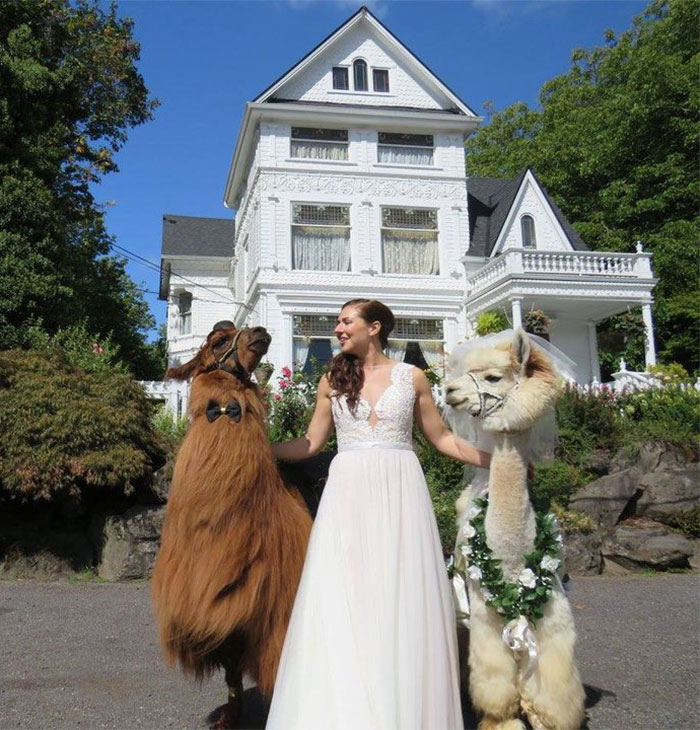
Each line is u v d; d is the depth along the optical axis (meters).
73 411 7.80
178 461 3.10
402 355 19.12
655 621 5.94
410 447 3.19
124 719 3.62
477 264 19.97
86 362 10.70
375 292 19.08
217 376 3.18
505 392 3.08
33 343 12.64
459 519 3.71
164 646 3.10
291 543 3.15
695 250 23.14
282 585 3.07
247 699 3.84
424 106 20.55
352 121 19.48
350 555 2.91
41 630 5.52
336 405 3.20
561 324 20.48
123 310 24.83
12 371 8.16
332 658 2.72
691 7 25.86
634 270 19.17
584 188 29.16
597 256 18.89
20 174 14.71
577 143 28.75
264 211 18.78
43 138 15.43
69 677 4.33
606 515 8.98
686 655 4.86
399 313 19.31
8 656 4.79
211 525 2.94
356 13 20.05
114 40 20.97
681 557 8.42
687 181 24.75
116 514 8.10
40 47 16.20
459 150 20.25
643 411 11.75
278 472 3.30
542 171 29.50
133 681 4.25
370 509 2.98
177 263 27.70
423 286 19.41
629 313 22.83
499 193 22.83
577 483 9.33
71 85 16.72
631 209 25.08
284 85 19.66
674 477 9.44
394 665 2.71
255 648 3.05
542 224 20.92
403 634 2.77
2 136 14.88
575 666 3.10
